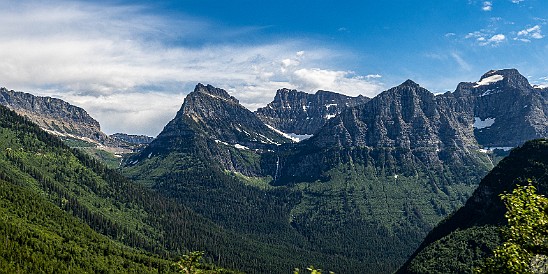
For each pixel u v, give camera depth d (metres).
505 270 47.31
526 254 47.62
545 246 46.97
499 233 51.22
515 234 48.81
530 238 47.72
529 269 47.41
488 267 48.97
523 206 48.75
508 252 47.75
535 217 47.16
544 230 46.41
